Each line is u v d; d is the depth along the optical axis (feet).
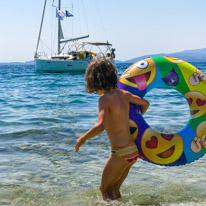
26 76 89.10
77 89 46.68
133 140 8.79
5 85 54.95
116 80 8.38
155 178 10.64
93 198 8.87
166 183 10.15
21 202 8.61
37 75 95.14
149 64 9.68
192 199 8.86
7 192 9.27
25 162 12.01
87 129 17.74
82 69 102.32
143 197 9.02
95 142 14.99
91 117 21.74
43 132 16.99
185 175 10.92
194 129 9.26
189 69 9.79
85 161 12.21
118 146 8.22
